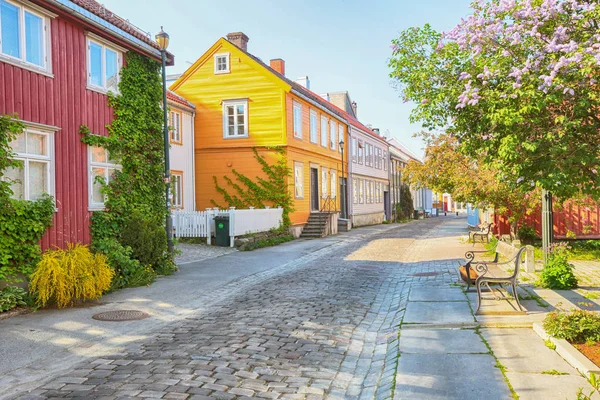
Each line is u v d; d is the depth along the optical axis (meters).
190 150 26.92
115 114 13.19
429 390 5.06
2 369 6.05
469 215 38.88
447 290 10.48
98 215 12.37
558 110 6.09
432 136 22.84
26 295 9.55
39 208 10.41
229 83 27.08
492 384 5.11
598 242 18.12
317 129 32.03
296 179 28.00
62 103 11.39
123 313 9.15
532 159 6.08
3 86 9.82
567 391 4.82
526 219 19.92
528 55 6.37
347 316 8.91
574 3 5.86
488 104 6.13
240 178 26.94
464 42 6.57
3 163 9.48
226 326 8.08
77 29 11.97
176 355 6.45
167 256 14.13
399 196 60.91
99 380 5.57
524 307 8.43
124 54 13.65
